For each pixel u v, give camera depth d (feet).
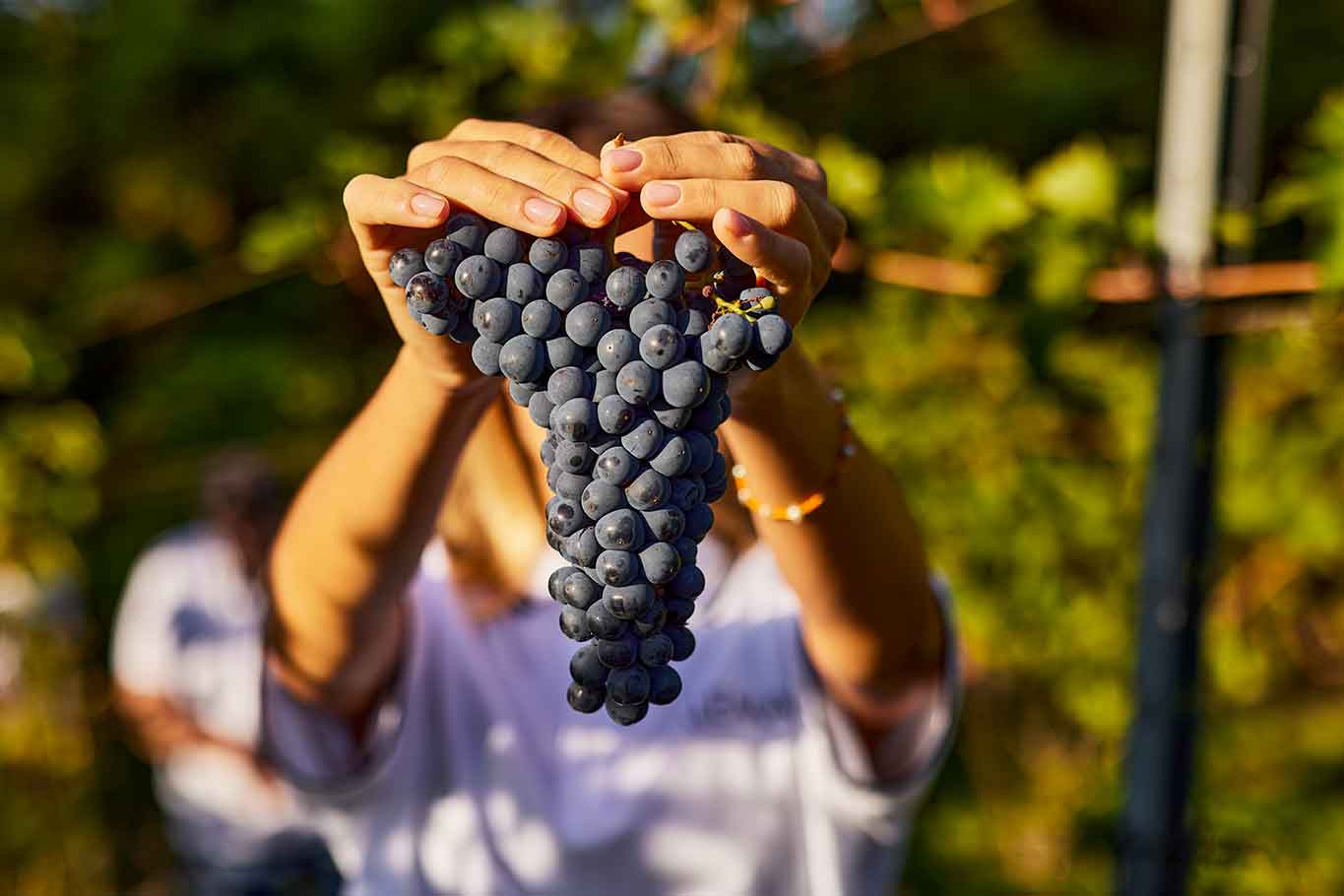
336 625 3.05
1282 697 6.91
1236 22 3.69
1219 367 3.85
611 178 2.33
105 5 7.40
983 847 7.11
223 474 7.51
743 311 2.25
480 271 2.25
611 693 2.20
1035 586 6.33
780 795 3.30
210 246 7.63
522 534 3.36
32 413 7.34
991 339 5.77
